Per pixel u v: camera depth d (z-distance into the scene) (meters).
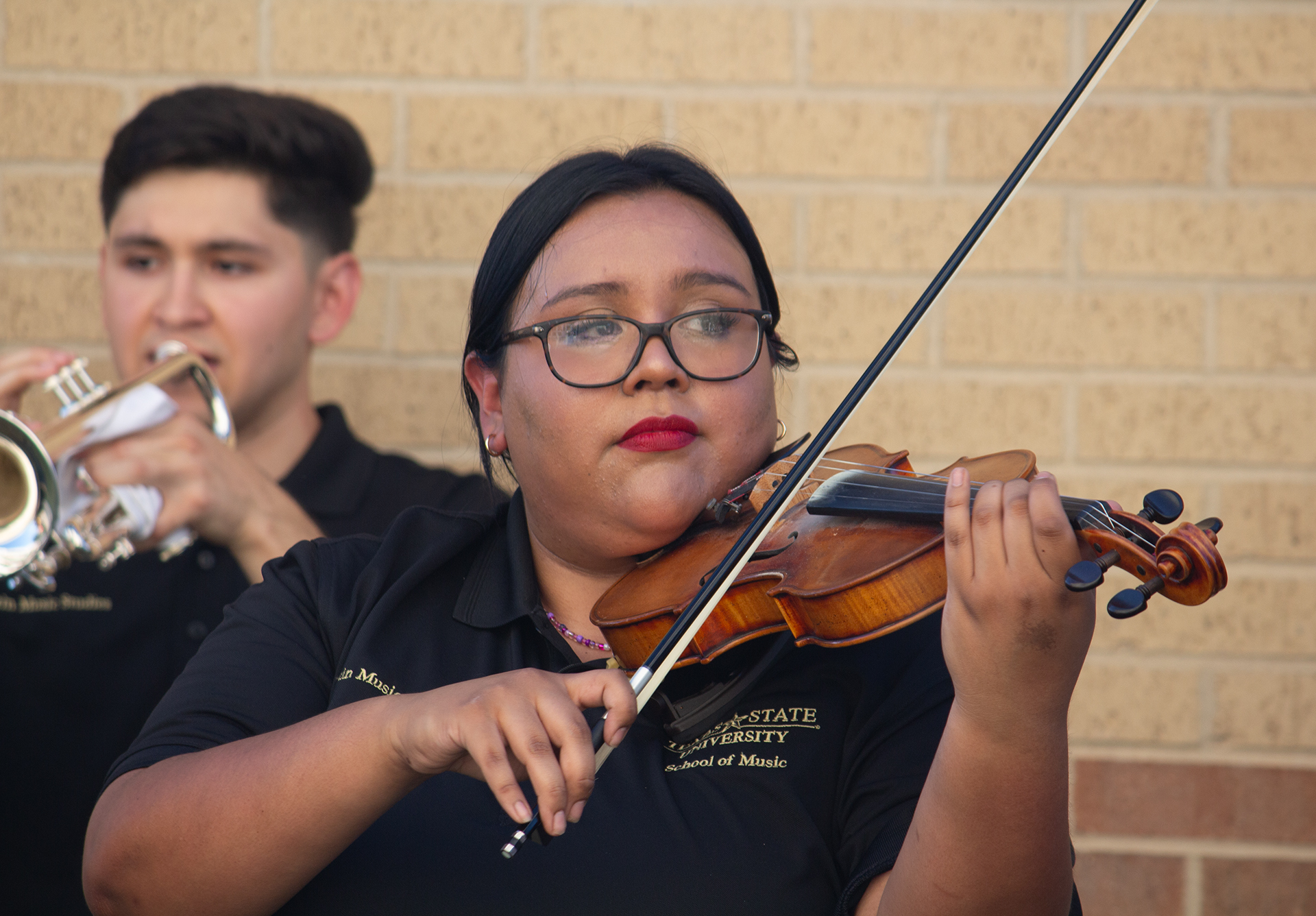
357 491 5.56
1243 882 5.81
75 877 5.11
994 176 6.00
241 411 5.47
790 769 2.90
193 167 5.36
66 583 5.29
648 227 3.32
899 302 6.00
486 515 3.53
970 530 2.37
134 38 6.09
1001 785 2.38
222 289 5.38
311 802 2.54
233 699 3.02
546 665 3.24
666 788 2.89
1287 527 5.89
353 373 6.12
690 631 2.70
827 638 2.90
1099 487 5.94
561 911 2.74
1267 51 5.94
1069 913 2.53
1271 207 5.94
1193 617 5.88
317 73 6.09
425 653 3.16
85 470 4.38
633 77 6.05
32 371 4.60
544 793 2.28
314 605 3.25
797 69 6.02
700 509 3.27
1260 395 5.92
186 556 5.35
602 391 3.19
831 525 3.21
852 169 6.02
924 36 6.01
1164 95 5.97
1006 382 5.97
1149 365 5.95
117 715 5.21
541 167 6.07
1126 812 5.86
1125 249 5.97
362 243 6.10
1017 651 2.33
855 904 2.71
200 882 2.63
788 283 6.02
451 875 2.79
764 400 3.37
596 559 3.36
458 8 6.07
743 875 2.77
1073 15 5.98
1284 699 5.84
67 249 6.10
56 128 6.10
